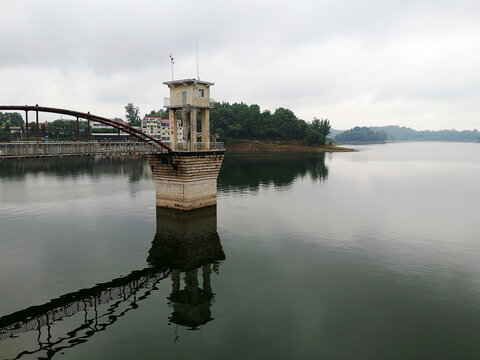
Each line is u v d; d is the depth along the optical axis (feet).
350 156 558.97
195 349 64.13
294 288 87.40
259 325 71.72
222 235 128.67
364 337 67.05
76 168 362.74
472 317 73.82
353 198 196.85
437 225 141.69
